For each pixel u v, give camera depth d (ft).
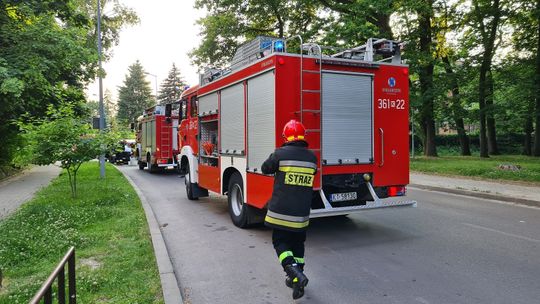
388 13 64.03
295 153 14.65
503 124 110.22
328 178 22.40
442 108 77.66
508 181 45.03
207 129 31.86
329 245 21.39
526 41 72.43
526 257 18.79
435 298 14.16
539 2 64.13
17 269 16.84
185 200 38.01
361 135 22.90
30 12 41.86
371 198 23.48
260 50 23.09
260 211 25.30
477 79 78.48
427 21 73.67
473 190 38.96
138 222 25.49
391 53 24.32
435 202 34.81
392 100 23.77
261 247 21.43
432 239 22.29
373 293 14.76
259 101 22.45
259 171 22.65
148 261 17.95
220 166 28.22
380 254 19.63
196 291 15.40
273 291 15.24
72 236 21.15
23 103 46.88
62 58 44.21
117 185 43.80
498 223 26.27
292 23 85.87
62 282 9.36
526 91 65.82
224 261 19.07
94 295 14.19
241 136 24.84
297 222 14.24
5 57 39.78
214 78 31.01
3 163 59.82
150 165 67.72
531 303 13.57
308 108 21.27
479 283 15.52
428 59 68.74
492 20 72.02
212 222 27.99
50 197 35.37
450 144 138.51
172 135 64.23
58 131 33.40
